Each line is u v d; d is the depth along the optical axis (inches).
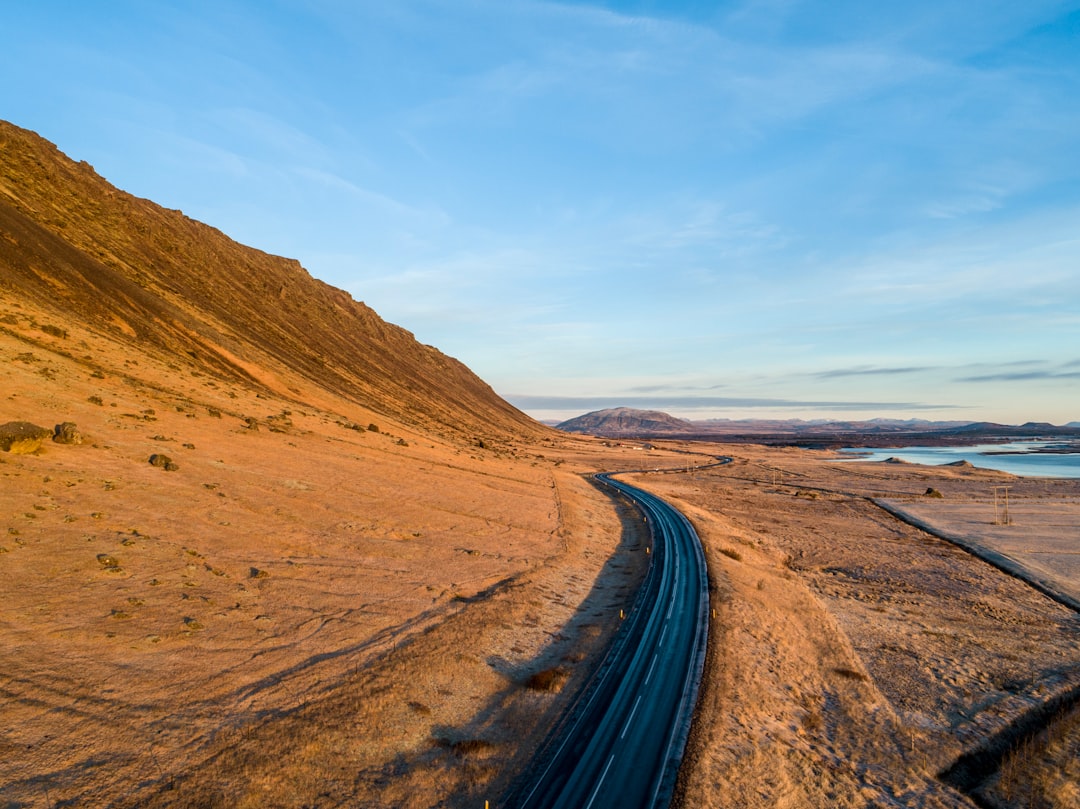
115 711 742.5
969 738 1136.8
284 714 828.6
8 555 1002.1
